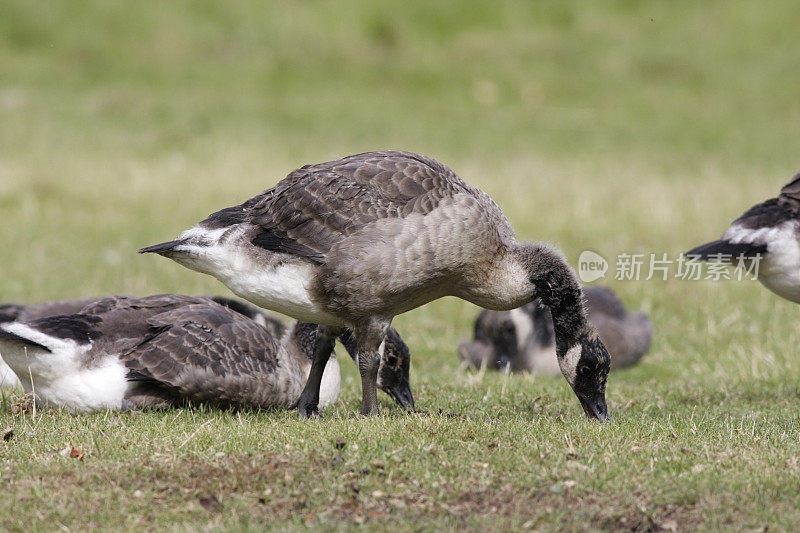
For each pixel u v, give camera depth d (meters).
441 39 41.25
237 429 8.74
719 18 42.84
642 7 43.53
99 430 8.76
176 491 7.39
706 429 9.19
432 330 16.38
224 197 24.14
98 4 39.78
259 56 38.59
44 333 9.41
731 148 31.61
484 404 10.97
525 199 23.56
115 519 6.93
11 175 24.50
